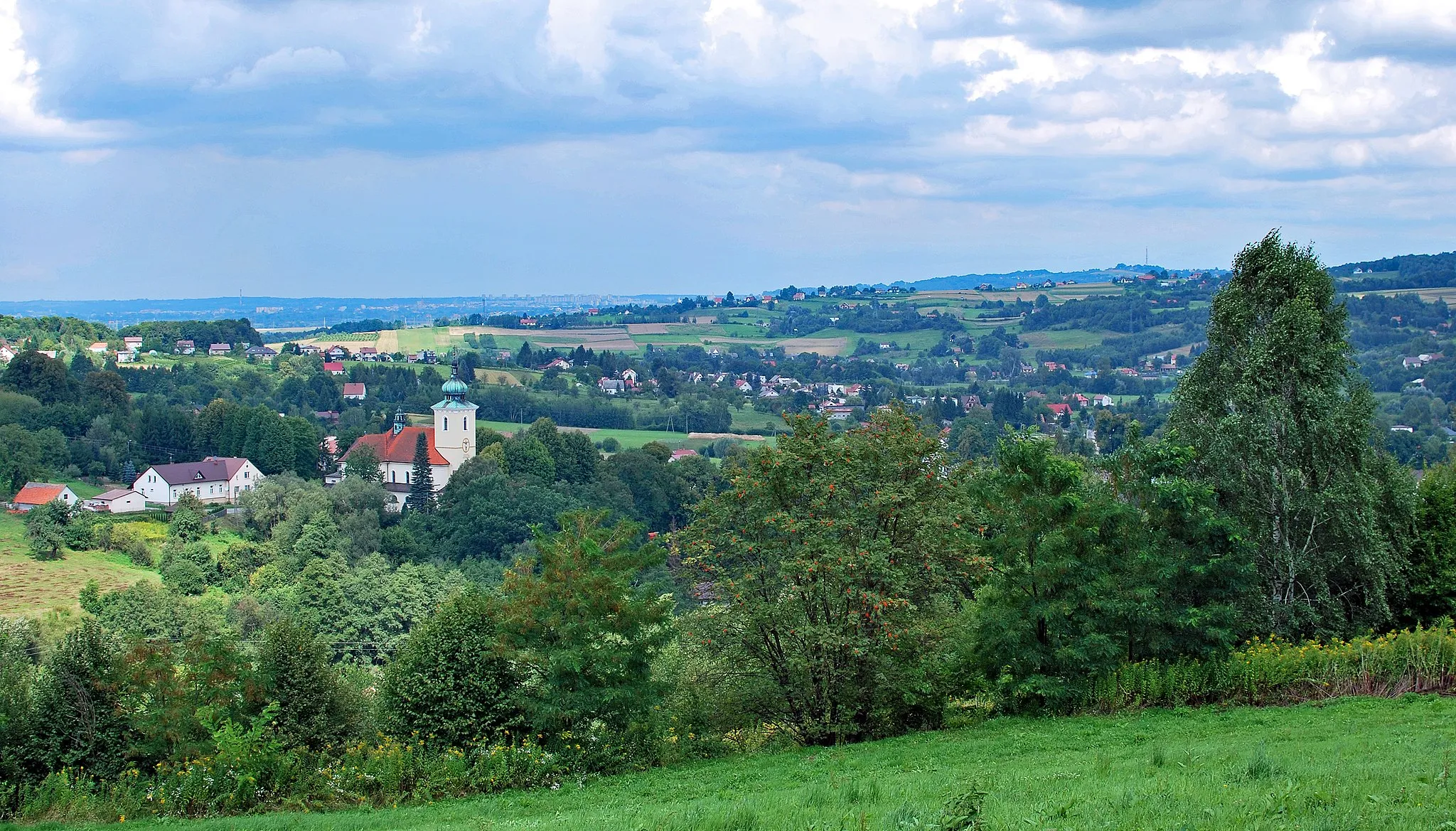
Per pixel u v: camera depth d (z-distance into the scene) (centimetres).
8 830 2286
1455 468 3828
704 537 3002
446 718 2695
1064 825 1441
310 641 2814
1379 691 2808
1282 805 1450
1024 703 2956
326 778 2541
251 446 16412
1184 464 3167
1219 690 2889
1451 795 1477
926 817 1527
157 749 2553
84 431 16612
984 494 3006
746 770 2552
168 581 9906
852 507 2931
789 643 2955
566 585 2728
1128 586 2950
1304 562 3381
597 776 2631
